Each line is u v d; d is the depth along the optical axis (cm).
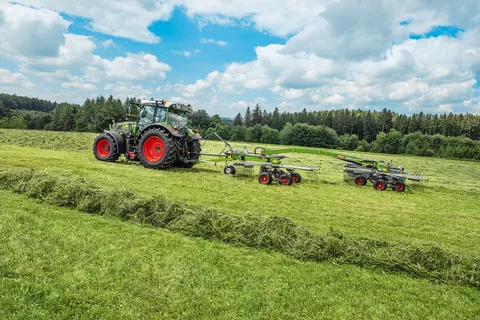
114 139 1084
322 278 341
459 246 481
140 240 406
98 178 770
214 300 287
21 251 349
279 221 452
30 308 257
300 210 622
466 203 847
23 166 859
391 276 357
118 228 442
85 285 296
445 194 982
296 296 302
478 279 353
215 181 862
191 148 1114
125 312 261
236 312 272
